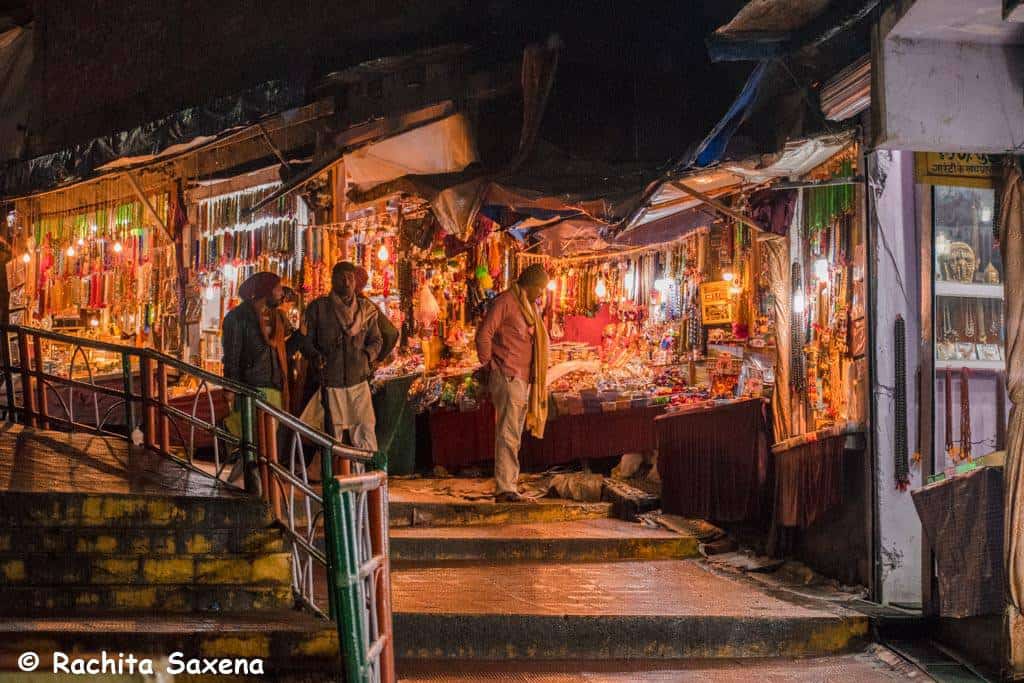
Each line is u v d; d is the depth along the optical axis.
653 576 8.57
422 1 10.38
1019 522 6.50
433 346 12.24
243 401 7.59
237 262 12.66
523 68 8.69
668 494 10.02
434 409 11.88
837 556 8.32
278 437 9.80
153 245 13.65
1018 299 6.64
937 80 6.52
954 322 8.10
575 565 8.96
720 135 8.41
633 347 12.30
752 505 9.24
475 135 9.14
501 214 10.83
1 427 9.64
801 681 6.69
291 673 5.93
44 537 6.88
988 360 8.08
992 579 6.72
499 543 9.09
